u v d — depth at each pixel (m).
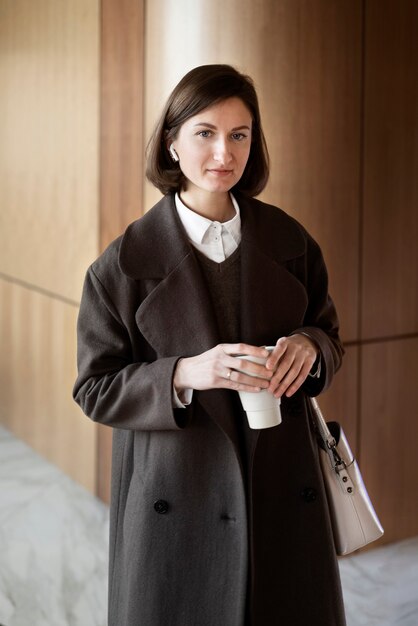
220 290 1.67
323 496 1.71
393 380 3.14
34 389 4.23
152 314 1.62
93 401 1.66
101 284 1.66
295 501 1.70
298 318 1.71
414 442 3.21
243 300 1.65
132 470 1.75
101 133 3.40
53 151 3.83
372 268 3.04
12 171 4.32
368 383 3.08
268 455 1.68
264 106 2.84
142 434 1.70
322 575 1.70
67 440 3.94
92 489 3.74
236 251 1.68
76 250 3.67
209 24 2.90
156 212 1.68
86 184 3.54
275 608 1.69
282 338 1.55
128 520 1.70
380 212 3.03
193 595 1.66
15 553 3.20
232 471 1.64
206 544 1.65
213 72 1.55
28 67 4.03
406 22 2.96
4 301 4.54
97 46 3.38
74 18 3.55
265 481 1.68
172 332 1.63
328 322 1.82
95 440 3.68
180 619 1.66
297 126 2.87
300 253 1.74
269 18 2.82
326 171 2.92
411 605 2.80
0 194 4.50
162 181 1.67
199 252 1.67
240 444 1.65
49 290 3.98
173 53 3.00
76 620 2.75
